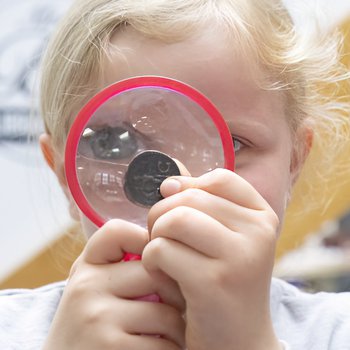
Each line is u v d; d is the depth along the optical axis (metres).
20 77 0.94
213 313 0.47
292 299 0.68
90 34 0.60
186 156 0.51
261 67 0.59
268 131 0.58
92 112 0.51
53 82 0.64
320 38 0.69
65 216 0.86
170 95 0.51
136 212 0.50
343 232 1.04
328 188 0.81
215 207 0.48
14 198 0.95
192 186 0.49
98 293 0.49
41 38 0.94
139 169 0.50
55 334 0.49
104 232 0.49
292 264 0.95
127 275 0.48
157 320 0.48
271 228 0.48
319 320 0.65
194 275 0.47
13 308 0.67
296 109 0.63
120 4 0.60
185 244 0.47
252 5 0.62
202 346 0.48
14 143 0.94
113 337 0.48
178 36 0.57
